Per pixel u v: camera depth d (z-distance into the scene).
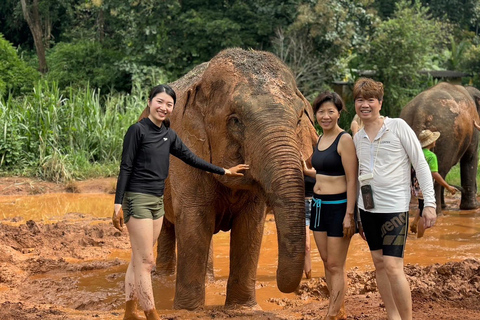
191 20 22.73
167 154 4.69
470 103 12.08
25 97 18.77
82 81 25.09
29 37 38.00
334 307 4.83
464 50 32.19
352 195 4.73
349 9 23.17
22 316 5.20
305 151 5.32
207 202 5.55
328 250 4.87
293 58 22.67
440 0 36.69
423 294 5.71
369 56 23.05
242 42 22.81
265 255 8.55
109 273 7.63
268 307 6.09
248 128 4.76
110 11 24.67
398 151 4.47
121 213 4.53
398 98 22.75
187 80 6.47
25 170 16.36
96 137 17.78
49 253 8.63
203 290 5.71
